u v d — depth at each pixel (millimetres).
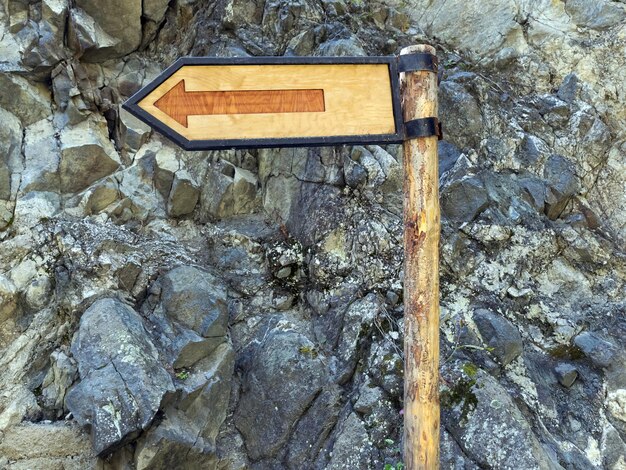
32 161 2240
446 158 2389
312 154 2289
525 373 1945
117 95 2521
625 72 2482
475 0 2738
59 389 1862
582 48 2561
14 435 1770
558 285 2182
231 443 1927
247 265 2258
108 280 2012
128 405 1663
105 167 2338
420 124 1320
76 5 2443
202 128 1211
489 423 1703
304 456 1838
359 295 2072
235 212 2408
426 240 1366
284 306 2193
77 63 2430
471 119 2402
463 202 2215
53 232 2090
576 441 1852
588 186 2371
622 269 2201
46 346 1950
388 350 1926
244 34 2572
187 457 1740
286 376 1941
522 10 2695
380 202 2184
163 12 2629
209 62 1218
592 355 1983
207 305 1988
